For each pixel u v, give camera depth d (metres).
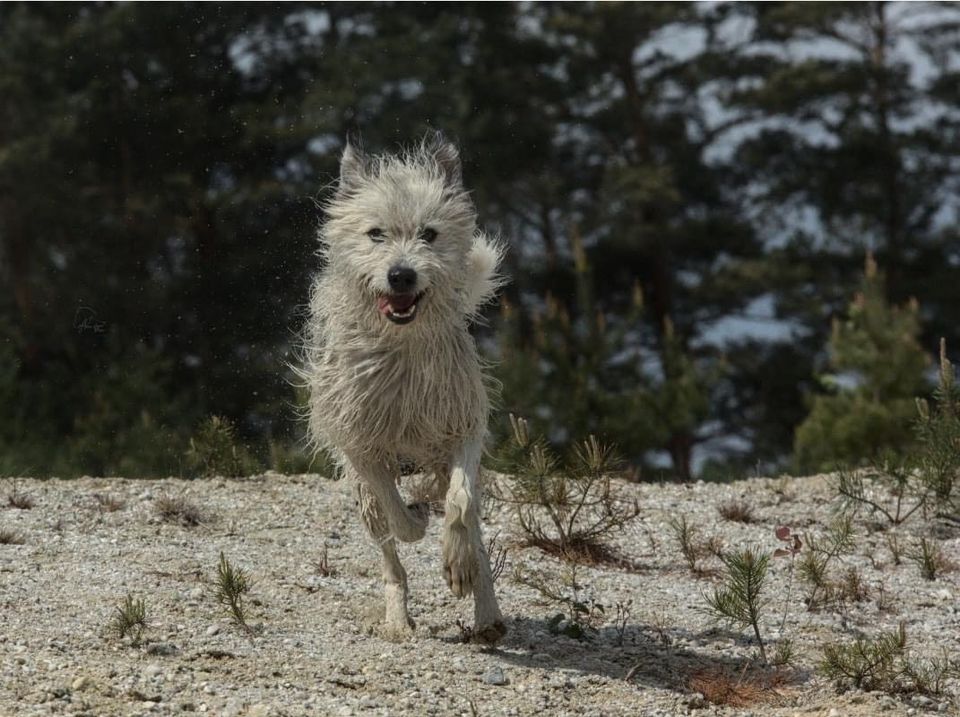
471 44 31.75
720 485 13.11
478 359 8.08
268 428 22.61
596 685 7.64
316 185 27.05
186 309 26.47
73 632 7.59
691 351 32.66
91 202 29.00
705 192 34.94
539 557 10.27
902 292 32.25
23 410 21.23
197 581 8.95
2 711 6.43
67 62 29.41
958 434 12.00
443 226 7.93
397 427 7.91
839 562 10.56
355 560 9.92
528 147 31.02
